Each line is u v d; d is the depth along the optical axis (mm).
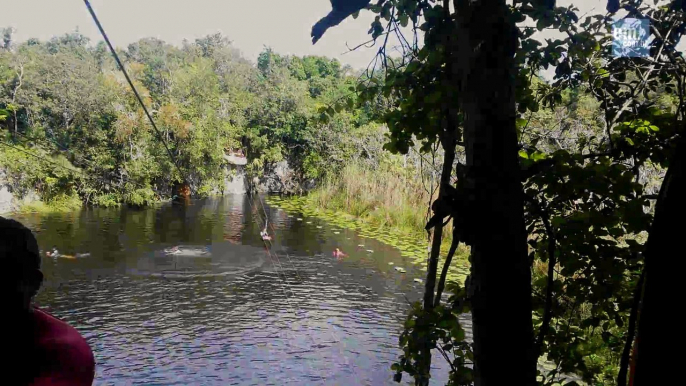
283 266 13422
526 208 2393
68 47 31203
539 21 2480
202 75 29719
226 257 14078
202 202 25766
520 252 1495
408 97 2879
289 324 9484
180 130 25516
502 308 1482
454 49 2389
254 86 33875
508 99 1514
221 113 29734
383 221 19609
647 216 2219
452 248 2416
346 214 22141
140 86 26625
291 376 7562
